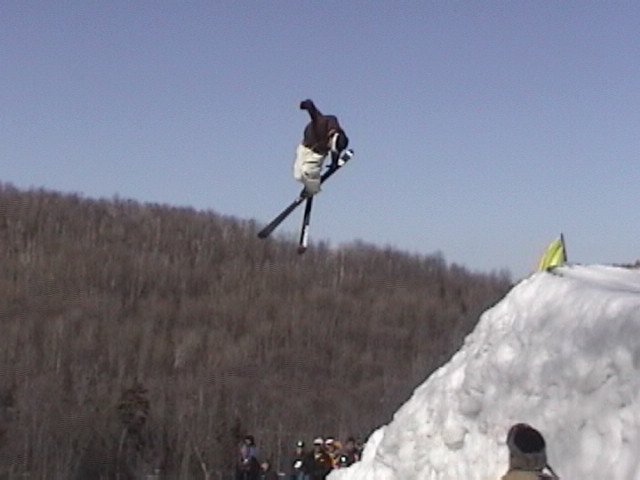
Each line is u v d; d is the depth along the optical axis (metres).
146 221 107.50
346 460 15.97
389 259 104.25
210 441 51.78
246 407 64.25
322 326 88.56
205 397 64.50
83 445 48.00
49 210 104.50
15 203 103.31
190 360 76.38
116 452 48.88
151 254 98.94
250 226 108.69
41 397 53.00
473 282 99.94
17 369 64.25
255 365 78.38
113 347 74.69
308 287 97.69
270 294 95.69
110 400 54.06
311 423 62.84
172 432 51.59
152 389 65.38
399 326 90.00
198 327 86.06
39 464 45.28
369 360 83.19
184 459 50.03
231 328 87.12
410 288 97.88
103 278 91.38
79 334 76.06
